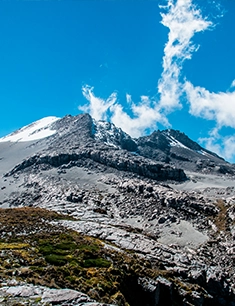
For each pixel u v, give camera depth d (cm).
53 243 4769
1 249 4091
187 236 8138
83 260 4159
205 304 4797
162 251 5875
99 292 3350
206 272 5509
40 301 2752
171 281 4750
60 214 7806
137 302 3875
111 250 4962
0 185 17175
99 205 10969
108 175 15812
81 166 17462
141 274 4347
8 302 2625
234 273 6100
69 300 2897
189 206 10200
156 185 12750
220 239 7875
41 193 14125
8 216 6369
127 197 11569
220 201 11344
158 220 9244
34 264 3678
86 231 6347
